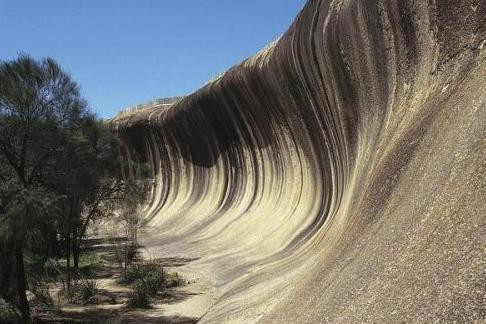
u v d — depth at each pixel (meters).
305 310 7.40
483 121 5.82
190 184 38.03
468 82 7.45
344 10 14.11
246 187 29.38
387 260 5.76
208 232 29.64
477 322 3.63
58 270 20.81
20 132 15.68
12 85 15.51
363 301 5.47
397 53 11.27
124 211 27.30
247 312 10.66
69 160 16.31
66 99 16.64
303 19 18.27
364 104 13.66
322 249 12.61
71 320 16.33
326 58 15.60
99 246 32.03
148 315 16.27
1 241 14.02
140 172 32.59
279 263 15.70
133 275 22.16
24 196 14.11
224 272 20.30
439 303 4.12
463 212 4.96
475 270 4.09
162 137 40.62
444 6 9.32
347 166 15.38
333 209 17.06
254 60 24.53
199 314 15.69
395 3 11.08
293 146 22.67
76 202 17.69
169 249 28.70
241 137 29.00
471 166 5.42
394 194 7.41
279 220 22.58
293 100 20.73
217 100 29.55
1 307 15.50
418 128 8.24
